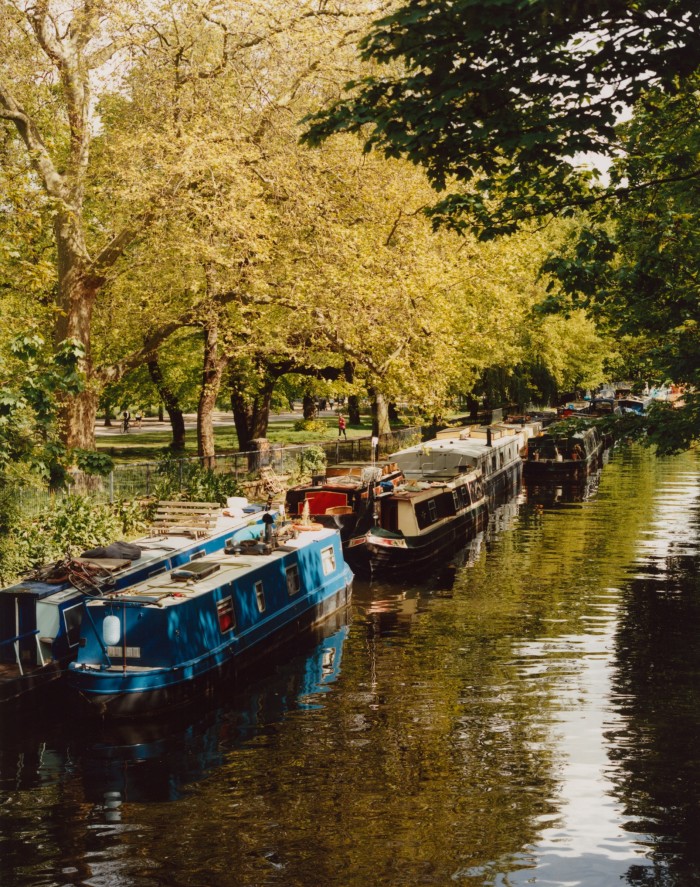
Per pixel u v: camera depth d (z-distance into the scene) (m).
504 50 12.00
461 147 12.96
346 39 30.48
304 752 17.11
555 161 13.28
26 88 30.27
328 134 13.02
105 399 52.56
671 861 13.11
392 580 31.05
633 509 45.38
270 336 36.03
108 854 13.48
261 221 30.56
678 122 17.58
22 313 31.11
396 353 35.69
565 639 23.94
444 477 40.25
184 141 28.83
